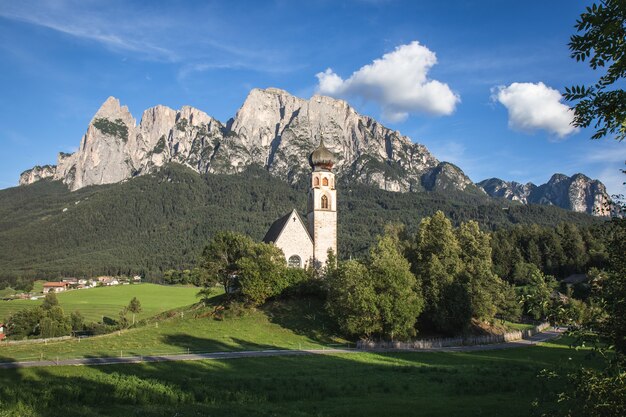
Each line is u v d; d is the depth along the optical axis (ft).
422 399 113.70
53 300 428.56
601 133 47.98
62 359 170.71
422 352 216.33
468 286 270.26
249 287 268.21
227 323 255.50
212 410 98.17
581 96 47.80
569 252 504.43
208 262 301.02
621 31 44.06
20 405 94.48
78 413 92.73
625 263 49.42
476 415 96.07
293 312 271.49
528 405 104.22
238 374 146.51
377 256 274.16
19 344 221.46
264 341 225.76
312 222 336.08
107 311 497.05
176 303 534.78
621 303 47.98
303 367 163.02
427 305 262.88
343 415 96.73
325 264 328.49
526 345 249.96
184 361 167.84
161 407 100.27
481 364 184.03
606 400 45.62
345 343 229.25
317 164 343.67
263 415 95.09
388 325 230.89
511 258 512.63
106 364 154.92
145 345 208.64
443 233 310.04
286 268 290.56
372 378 140.36
